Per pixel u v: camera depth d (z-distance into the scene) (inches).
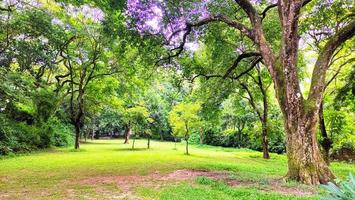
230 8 587.2
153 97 1446.9
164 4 543.2
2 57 841.5
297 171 422.6
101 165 633.0
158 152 1042.1
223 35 689.6
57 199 321.7
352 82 666.8
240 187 371.2
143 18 551.2
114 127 2164.1
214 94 895.1
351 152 1053.2
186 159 791.1
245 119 1378.0
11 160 711.7
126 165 635.5
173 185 394.3
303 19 657.0
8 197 332.2
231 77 697.6
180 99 1722.4
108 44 921.5
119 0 515.8
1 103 776.3
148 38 579.8
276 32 705.0
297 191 354.9
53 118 1191.6
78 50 1096.2
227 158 905.5
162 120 1480.1
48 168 578.9
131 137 2266.2
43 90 1071.0
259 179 434.9
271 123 1067.9
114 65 1095.6
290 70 433.7
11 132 892.0
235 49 727.7
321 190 355.3
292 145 433.7
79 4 599.2
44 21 709.3
